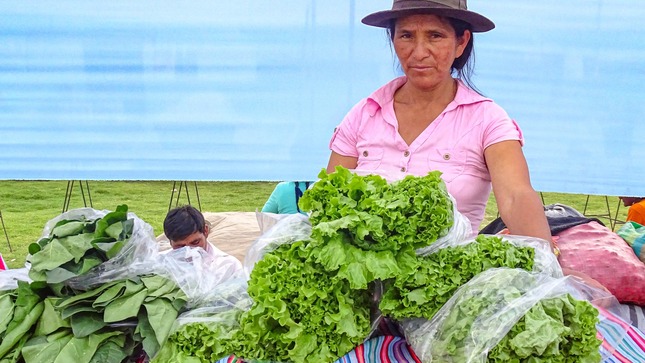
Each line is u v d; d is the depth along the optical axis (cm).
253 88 324
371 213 131
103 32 308
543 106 318
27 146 321
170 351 139
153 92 321
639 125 315
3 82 310
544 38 308
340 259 129
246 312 139
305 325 133
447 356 126
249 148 334
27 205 780
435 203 133
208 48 316
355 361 134
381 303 135
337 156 204
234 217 479
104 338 139
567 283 140
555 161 324
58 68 311
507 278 130
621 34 304
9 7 298
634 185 324
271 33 315
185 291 148
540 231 159
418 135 187
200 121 327
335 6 314
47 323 142
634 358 142
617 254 231
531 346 118
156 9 307
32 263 139
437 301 132
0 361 136
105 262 144
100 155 327
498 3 304
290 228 145
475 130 181
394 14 178
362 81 325
